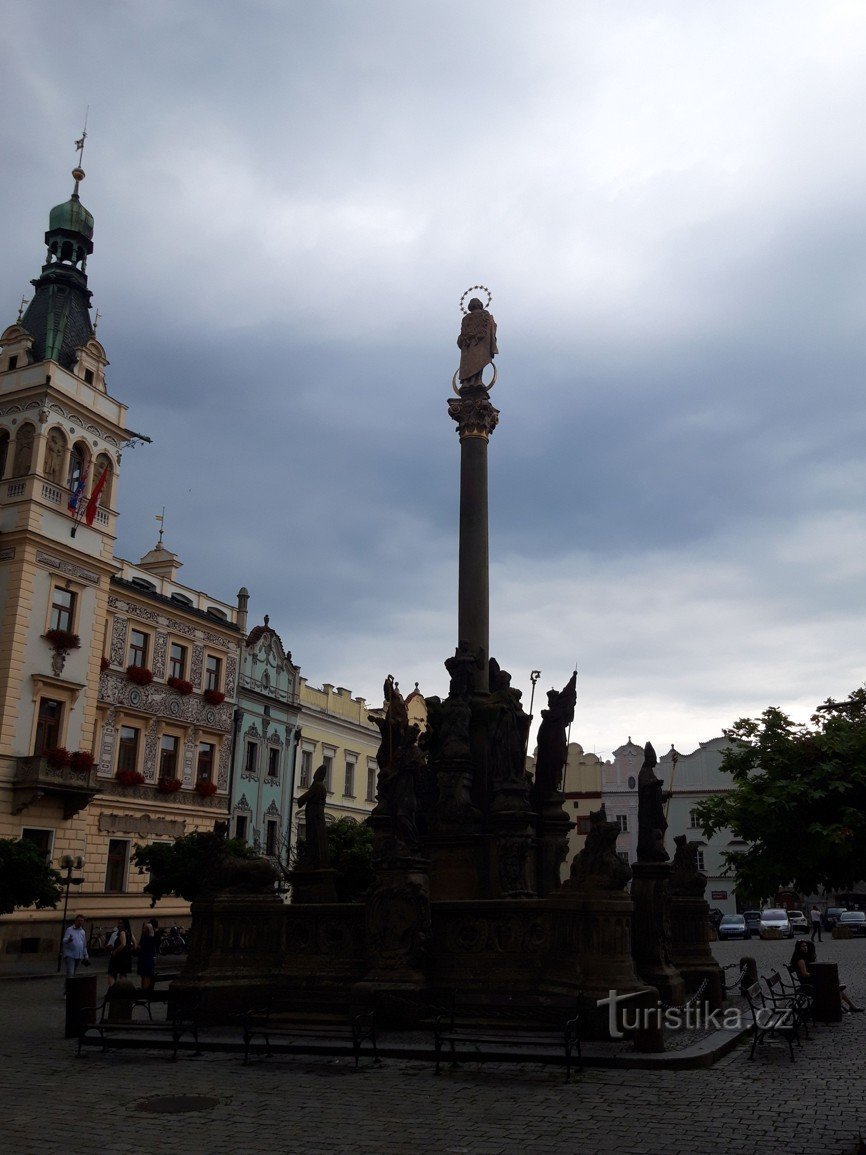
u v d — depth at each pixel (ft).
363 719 206.49
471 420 72.38
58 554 129.29
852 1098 34.96
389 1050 42.16
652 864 54.29
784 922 180.45
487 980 48.26
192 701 154.51
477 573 69.05
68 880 107.55
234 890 54.29
